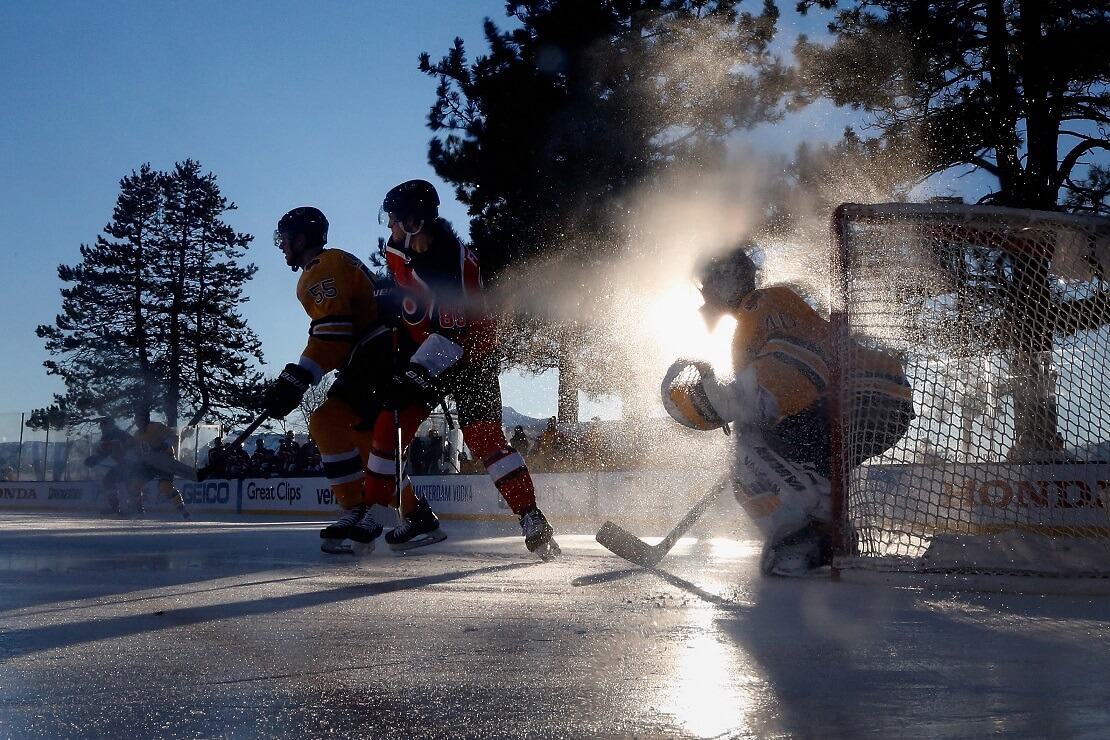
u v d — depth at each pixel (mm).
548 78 19047
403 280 4523
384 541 5484
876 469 3285
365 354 4727
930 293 3422
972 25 16172
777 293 3643
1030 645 1891
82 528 8180
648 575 3445
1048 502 3240
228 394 50969
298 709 1348
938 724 1271
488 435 4355
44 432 24047
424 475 16781
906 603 2604
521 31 19547
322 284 4621
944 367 3412
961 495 3279
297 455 19891
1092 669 1645
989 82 15570
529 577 3373
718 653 1792
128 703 1378
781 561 3340
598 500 14156
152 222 51688
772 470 3463
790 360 3480
